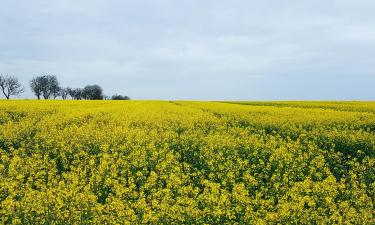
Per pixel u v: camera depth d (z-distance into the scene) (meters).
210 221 8.97
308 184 11.20
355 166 15.18
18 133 20.00
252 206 9.80
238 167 13.99
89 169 14.09
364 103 51.03
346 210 9.41
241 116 30.30
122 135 19.42
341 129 23.95
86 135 18.66
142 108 38.78
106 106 42.66
